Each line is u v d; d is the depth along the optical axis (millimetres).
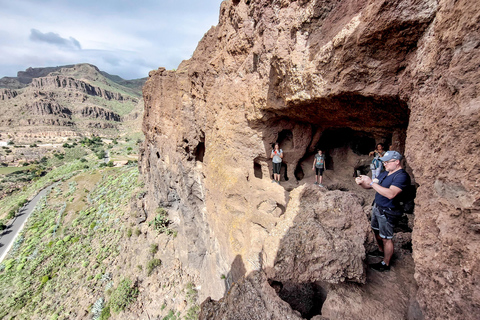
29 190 78188
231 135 10344
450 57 3000
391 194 4367
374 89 4664
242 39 9430
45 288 31234
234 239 9750
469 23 2623
